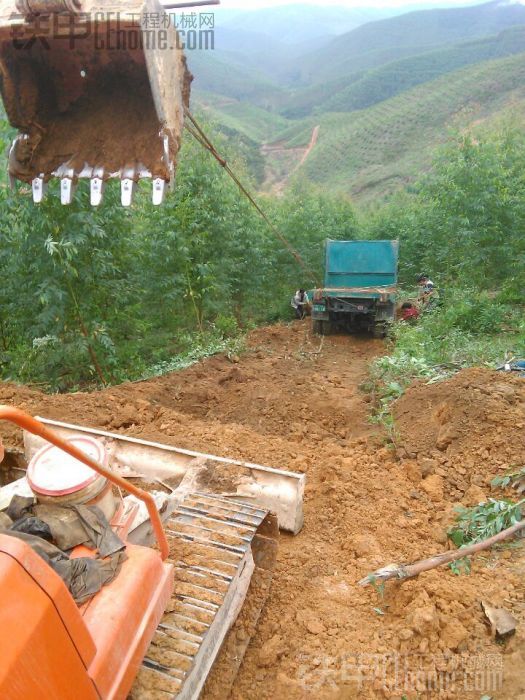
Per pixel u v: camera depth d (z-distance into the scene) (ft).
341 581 13.07
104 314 32.81
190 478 14.17
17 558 5.66
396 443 19.98
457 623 11.07
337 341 45.96
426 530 15.11
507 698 9.65
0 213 26.21
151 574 8.15
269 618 11.88
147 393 26.89
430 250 61.26
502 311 39.24
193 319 45.21
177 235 38.06
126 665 7.13
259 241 52.11
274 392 27.68
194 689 8.71
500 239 45.42
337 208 81.05
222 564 10.59
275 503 14.30
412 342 34.45
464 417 19.65
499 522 14.07
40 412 21.22
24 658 5.37
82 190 26.48
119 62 10.09
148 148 9.59
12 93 9.58
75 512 8.54
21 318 30.68
